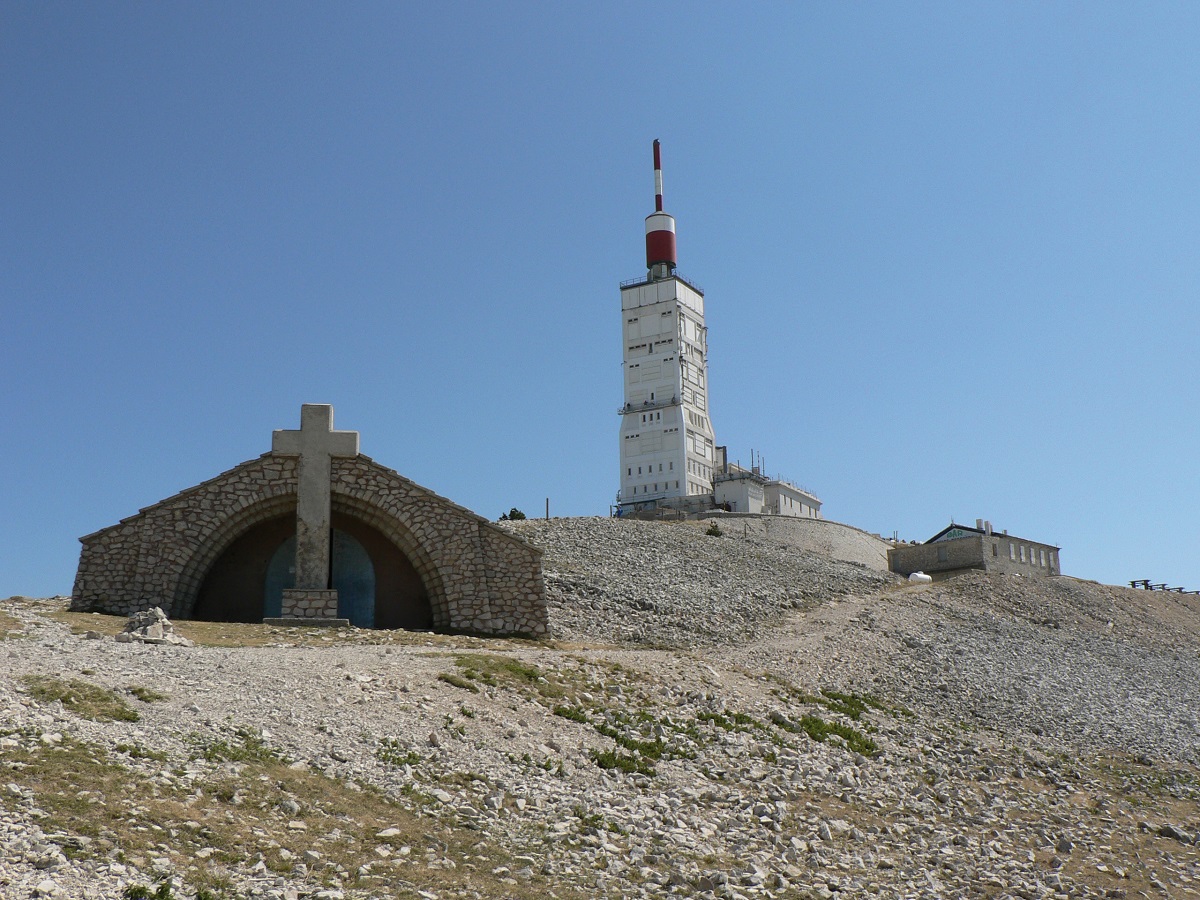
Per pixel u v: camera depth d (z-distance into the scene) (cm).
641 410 14712
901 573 8119
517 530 6594
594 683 2964
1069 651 5616
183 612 3856
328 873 1475
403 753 2067
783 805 2339
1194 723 4506
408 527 4044
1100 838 2614
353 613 4094
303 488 3975
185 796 1600
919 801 2684
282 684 2314
